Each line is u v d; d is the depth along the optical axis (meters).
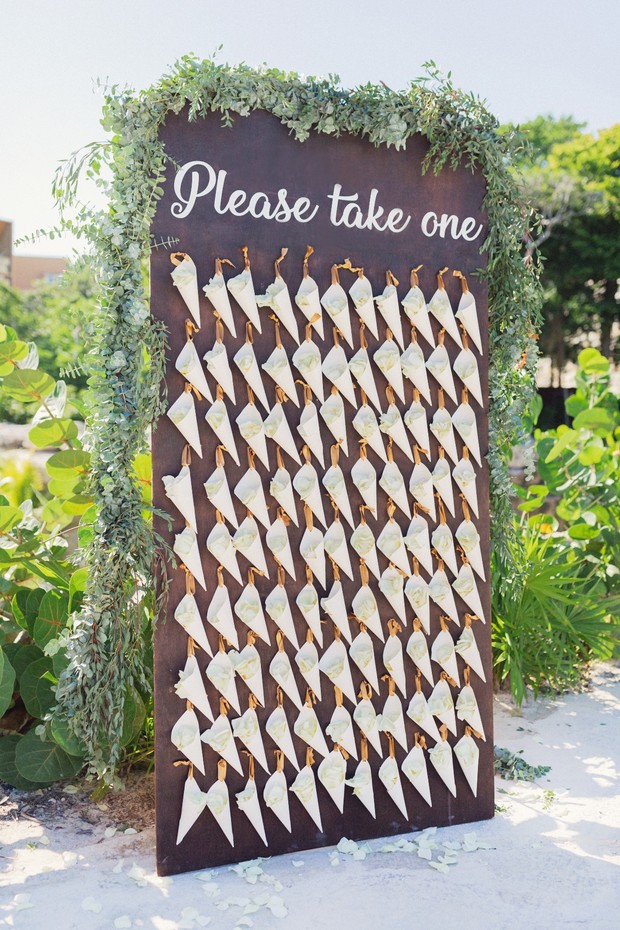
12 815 3.11
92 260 2.65
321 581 2.89
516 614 4.34
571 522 5.36
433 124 2.93
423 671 3.04
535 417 5.27
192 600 2.73
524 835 2.99
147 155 2.60
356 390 2.95
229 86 2.65
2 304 15.41
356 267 2.91
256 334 2.80
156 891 2.62
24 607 3.58
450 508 3.09
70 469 3.53
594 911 2.50
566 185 17.20
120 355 2.64
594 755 3.70
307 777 2.88
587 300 17.56
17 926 2.41
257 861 2.79
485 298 3.12
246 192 2.74
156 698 2.71
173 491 2.70
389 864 2.79
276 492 2.83
